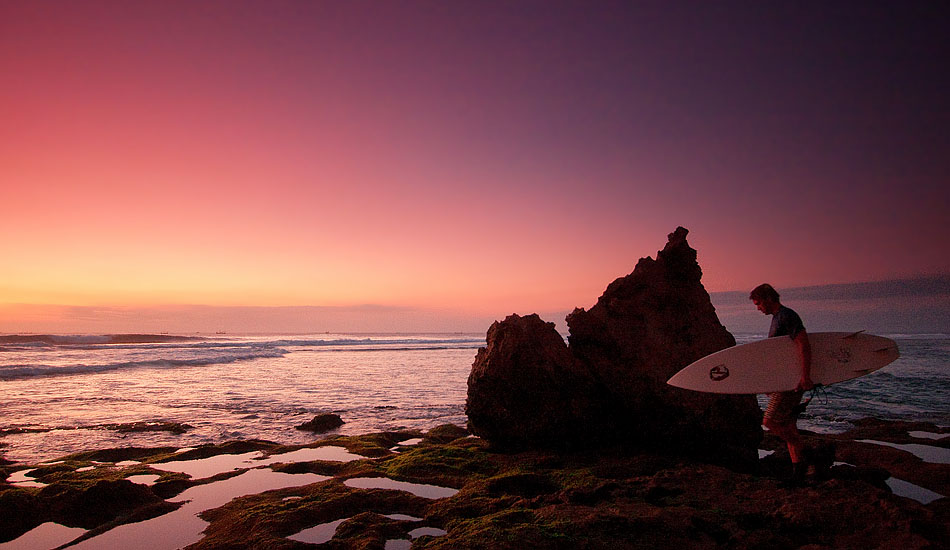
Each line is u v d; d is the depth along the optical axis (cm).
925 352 3712
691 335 809
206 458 829
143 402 1470
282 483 686
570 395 806
